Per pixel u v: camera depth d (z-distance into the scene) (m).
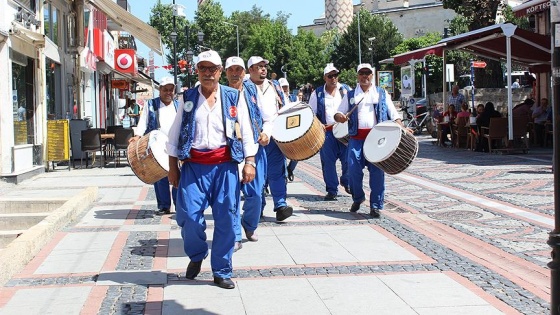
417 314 5.77
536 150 20.80
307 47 77.12
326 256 7.82
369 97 10.12
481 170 16.23
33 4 17.91
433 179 14.94
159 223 10.11
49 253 8.16
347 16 79.75
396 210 11.05
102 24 28.73
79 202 11.11
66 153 18.33
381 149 9.66
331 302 6.13
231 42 88.56
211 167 6.39
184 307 6.03
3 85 14.98
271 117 9.66
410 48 62.69
